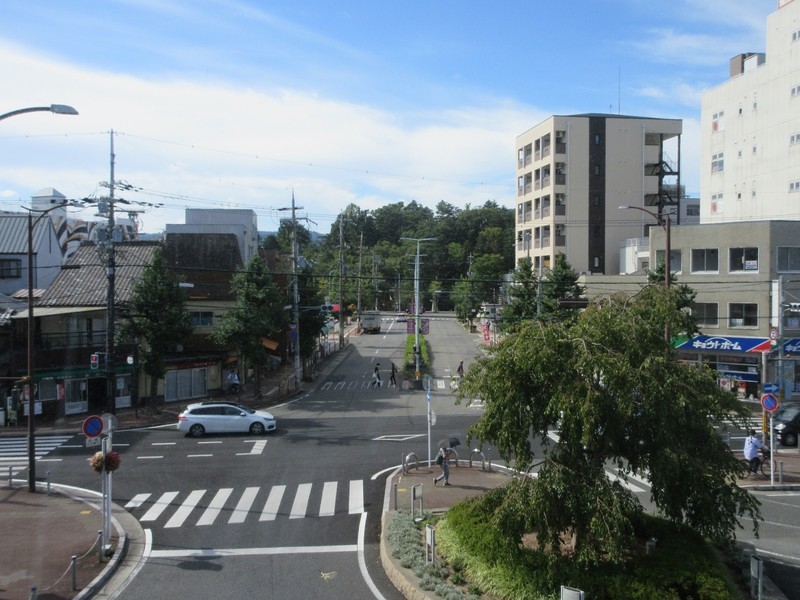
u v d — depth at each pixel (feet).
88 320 129.08
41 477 77.71
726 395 42.88
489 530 43.57
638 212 207.62
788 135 153.89
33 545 53.26
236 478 75.82
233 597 43.04
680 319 45.29
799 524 59.52
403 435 101.04
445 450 72.38
